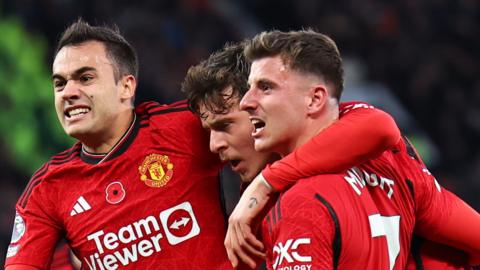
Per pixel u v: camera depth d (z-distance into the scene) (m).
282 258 7.45
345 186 7.73
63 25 27.38
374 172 8.17
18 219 9.60
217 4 32.53
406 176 8.41
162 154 9.48
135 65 9.80
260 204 7.88
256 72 7.95
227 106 8.95
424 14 34.16
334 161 7.75
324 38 8.05
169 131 9.55
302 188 7.59
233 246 7.98
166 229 9.35
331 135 7.82
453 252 8.84
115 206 9.34
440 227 8.53
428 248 8.74
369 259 7.69
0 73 23.27
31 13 27.03
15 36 24.36
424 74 32.50
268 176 7.88
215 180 9.61
